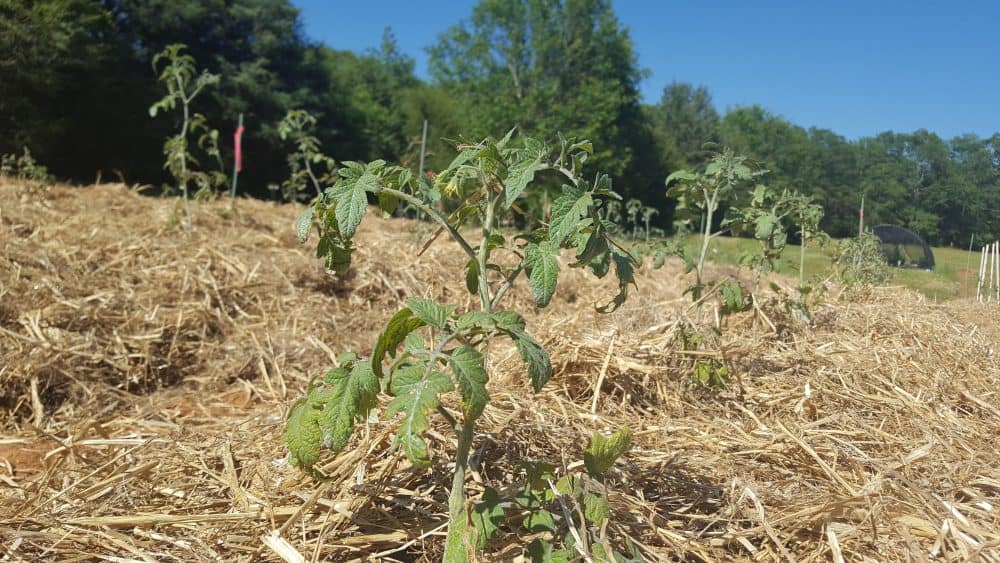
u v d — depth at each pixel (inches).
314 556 74.7
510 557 74.0
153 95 932.0
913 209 494.6
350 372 65.8
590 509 72.6
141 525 84.0
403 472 92.1
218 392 158.4
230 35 1047.0
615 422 117.5
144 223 287.4
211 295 202.5
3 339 152.0
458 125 1274.6
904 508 86.0
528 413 113.3
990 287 342.3
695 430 117.0
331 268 77.5
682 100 2044.8
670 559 78.1
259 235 285.7
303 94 1076.5
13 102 777.6
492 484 91.0
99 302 181.6
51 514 87.7
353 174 69.4
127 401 151.4
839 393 138.6
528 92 1222.3
